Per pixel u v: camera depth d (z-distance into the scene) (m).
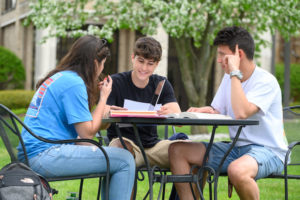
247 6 15.29
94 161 4.51
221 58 5.29
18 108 24.69
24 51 31.45
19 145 4.48
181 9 14.31
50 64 26.48
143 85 5.59
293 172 9.03
